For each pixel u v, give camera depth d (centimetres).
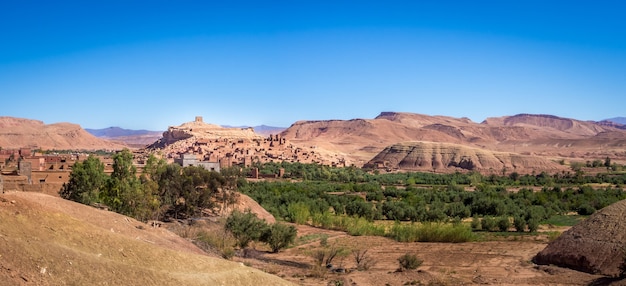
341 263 4825
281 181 15162
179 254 2605
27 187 5153
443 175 19538
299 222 8044
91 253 2231
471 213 9844
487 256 5484
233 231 5409
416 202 10856
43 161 7300
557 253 4953
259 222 5681
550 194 12362
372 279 4031
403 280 4094
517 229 7831
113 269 2108
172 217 6488
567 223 8844
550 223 8856
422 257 5397
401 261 4622
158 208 6009
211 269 2583
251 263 4412
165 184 6719
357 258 4712
